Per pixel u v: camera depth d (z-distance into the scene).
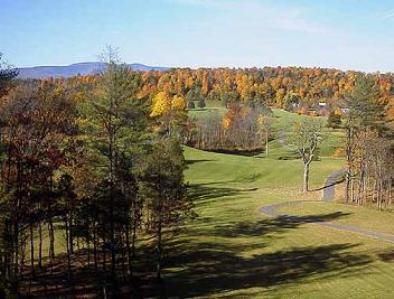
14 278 31.08
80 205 34.78
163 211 38.66
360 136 70.12
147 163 37.78
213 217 60.62
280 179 95.12
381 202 68.06
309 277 38.25
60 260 45.41
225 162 107.19
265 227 55.00
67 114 44.19
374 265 40.53
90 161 42.81
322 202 69.19
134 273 40.56
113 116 47.16
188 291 36.09
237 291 35.69
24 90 35.75
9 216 29.33
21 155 31.41
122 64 48.59
